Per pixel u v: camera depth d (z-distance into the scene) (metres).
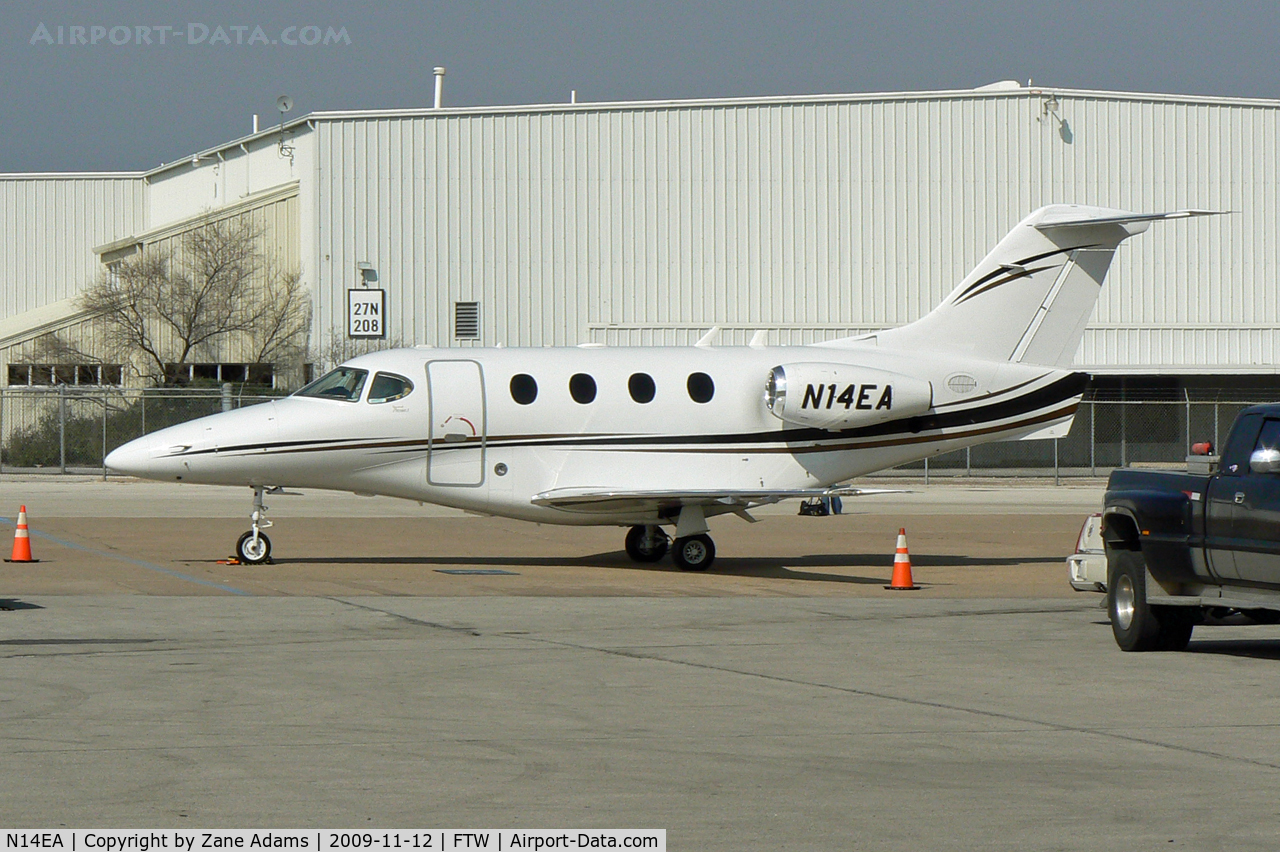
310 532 62.78
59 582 43.44
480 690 26.28
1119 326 123.31
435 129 120.06
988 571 51.38
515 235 120.75
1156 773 20.20
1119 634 32.66
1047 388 53.47
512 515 50.44
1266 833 17.11
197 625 34.56
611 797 18.48
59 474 104.44
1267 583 29.55
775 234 121.88
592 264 121.19
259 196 125.25
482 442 49.38
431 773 19.69
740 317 121.88
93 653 30.09
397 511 76.25
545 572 48.81
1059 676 28.75
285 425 48.47
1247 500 29.66
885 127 122.38
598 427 49.97
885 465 52.56
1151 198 124.00
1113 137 123.44
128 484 97.31
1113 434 124.06
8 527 63.06
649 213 121.38
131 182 146.62
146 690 25.83
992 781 19.62
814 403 50.31
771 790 18.97
